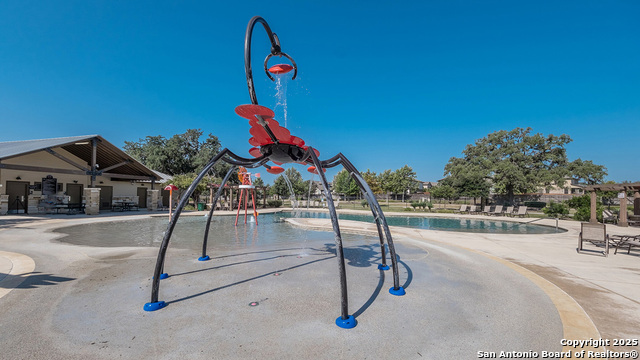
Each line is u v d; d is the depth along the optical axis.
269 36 3.98
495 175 33.28
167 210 21.66
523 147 36.94
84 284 4.20
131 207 21.78
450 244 7.96
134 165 19.80
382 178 47.69
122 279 4.45
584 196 18.27
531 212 22.31
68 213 16.98
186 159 38.31
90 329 2.84
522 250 7.37
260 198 30.58
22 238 8.52
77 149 18.61
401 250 7.11
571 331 2.91
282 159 4.30
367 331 2.88
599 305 3.67
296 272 4.96
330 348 2.55
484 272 5.09
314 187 48.34
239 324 2.99
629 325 3.11
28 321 2.99
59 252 6.45
